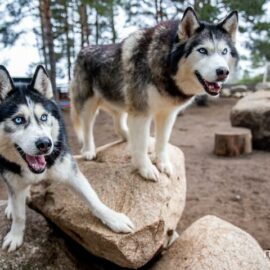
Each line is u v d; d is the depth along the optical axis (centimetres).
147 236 80
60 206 88
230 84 576
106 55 103
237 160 216
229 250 80
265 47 437
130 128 95
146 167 95
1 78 75
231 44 89
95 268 91
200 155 231
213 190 170
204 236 85
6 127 73
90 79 110
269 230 130
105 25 483
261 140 237
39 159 75
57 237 90
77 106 116
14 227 85
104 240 77
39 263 84
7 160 77
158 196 90
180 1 385
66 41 493
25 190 85
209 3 345
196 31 86
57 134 79
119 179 95
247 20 377
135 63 92
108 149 113
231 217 142
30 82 80
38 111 75
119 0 406
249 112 239
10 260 82
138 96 92
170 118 98
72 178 82
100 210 81
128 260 77
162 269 83
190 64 85
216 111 419
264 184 176
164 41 88
